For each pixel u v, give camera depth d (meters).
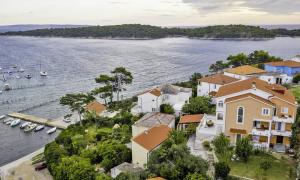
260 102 60.66
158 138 68.81
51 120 121.94
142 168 62.91
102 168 68.12
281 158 57.97
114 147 72.25
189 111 87.31
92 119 106.12
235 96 65.38
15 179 73.94
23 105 147.25
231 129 63.44
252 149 58.94
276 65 128.62
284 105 62.09
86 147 80.31
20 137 107.56
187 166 53.28
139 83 189.62
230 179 52.22
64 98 111.12
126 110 109.44
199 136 65.88
